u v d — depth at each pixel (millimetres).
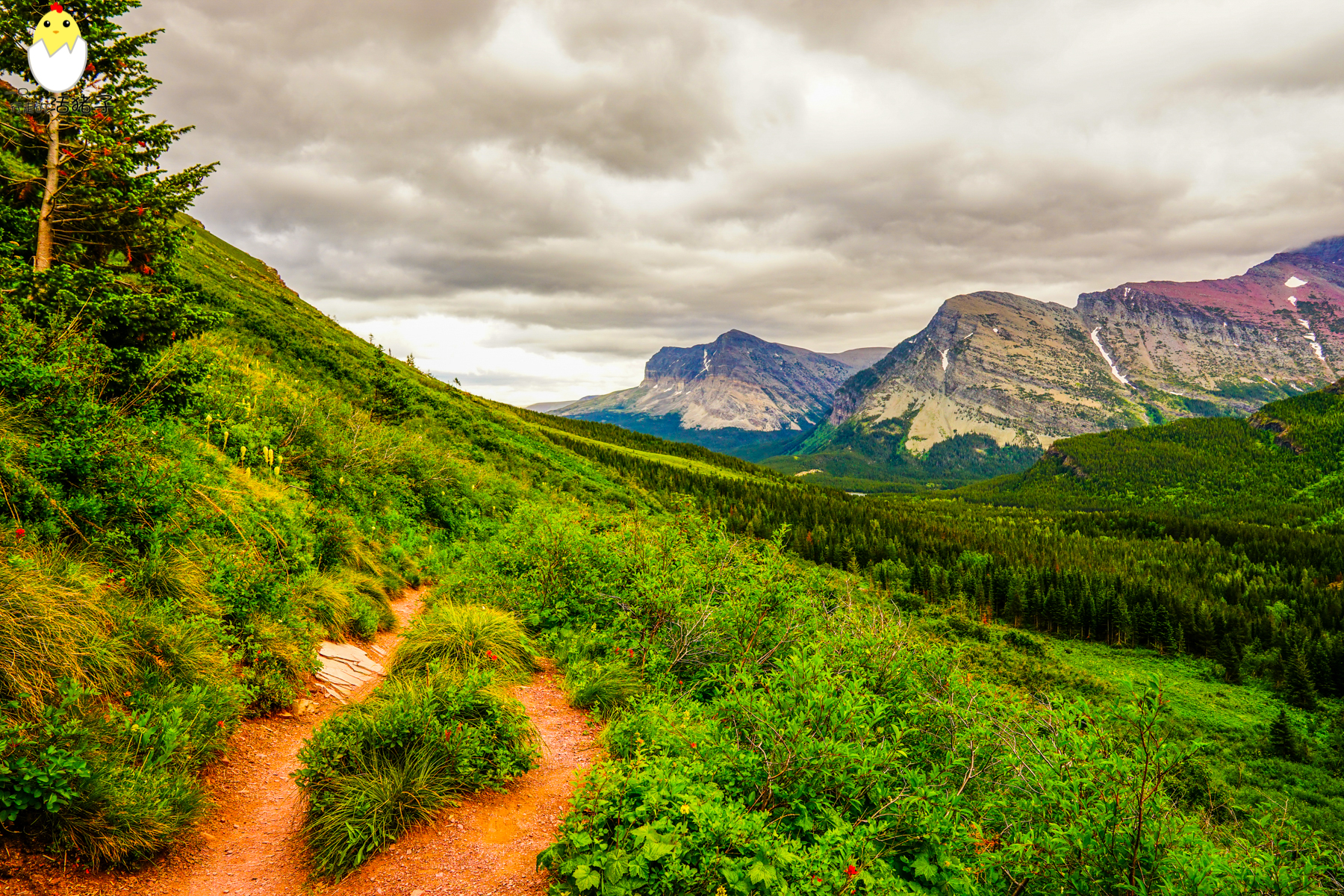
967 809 6016
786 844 4723
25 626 5117
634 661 10234
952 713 7434
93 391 8969
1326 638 70500
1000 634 75438
